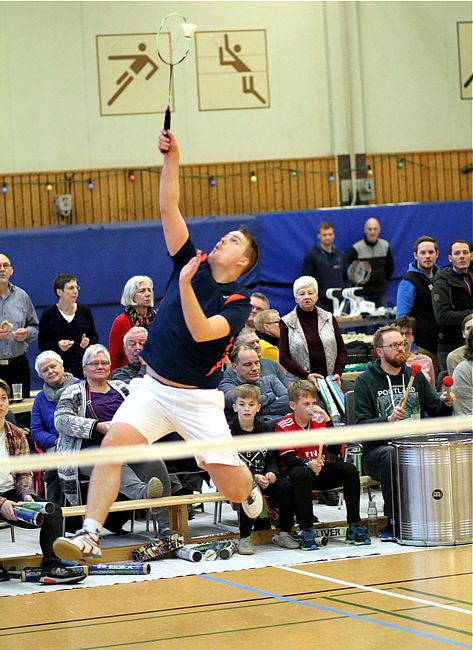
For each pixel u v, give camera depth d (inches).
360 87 919.7
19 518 382.6
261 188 905.5
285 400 498.9
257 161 903.7
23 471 418.9
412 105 933.2
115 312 787.4
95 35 872.9
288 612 311.0
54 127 866.1
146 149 882.1
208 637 284.2
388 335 456.8
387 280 857.5
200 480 491.8
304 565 388.5
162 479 443.2
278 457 438.9
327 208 870.4
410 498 424.5
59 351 581.3
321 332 531.2
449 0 938.1
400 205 871.7
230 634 286.4
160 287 796.6
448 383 450.6
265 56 906.1
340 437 247.1
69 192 866.8
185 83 892.0
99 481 268.2
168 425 282.0
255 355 468.8
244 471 288.8
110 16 874.8
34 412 482.6
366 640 271.6
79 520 451.2
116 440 273.7
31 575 385.7
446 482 422.3
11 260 767.1
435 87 938.1
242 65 903.1
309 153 913.5
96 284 783.1
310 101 914.1
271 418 483.5
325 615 303.7
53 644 284.5
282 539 428.8
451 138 941.2
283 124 909.8
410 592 331.3
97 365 451.2
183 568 396.5
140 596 348.2
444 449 422.6
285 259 839.1
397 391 457.4
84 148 871.1
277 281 836.6
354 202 914.7
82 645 282.0
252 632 287.3
